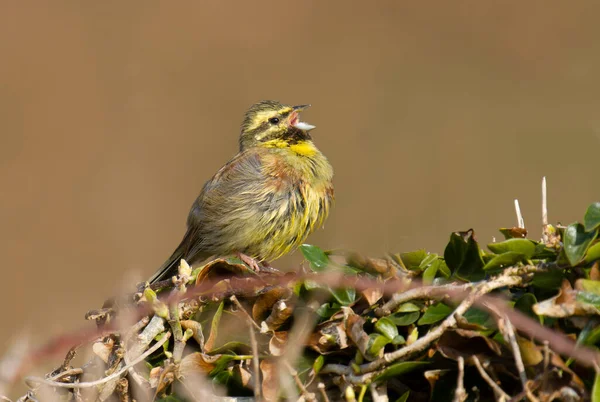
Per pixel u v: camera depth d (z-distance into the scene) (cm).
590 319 658
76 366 878
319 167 1254
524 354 655
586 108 2523
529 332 662
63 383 746
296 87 2734
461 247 743
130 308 791
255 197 1217
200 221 1252
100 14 3031
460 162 2344
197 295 771
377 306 736
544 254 727
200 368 750
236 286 767
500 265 720
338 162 2389
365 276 759
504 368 671
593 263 695
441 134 2462
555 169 2294
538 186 2225
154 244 2205
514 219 2127
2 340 1691
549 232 765
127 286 841
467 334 671
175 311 758
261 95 2691
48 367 886
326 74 2786
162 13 3033
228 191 1227
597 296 657
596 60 2686
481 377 682
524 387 638
